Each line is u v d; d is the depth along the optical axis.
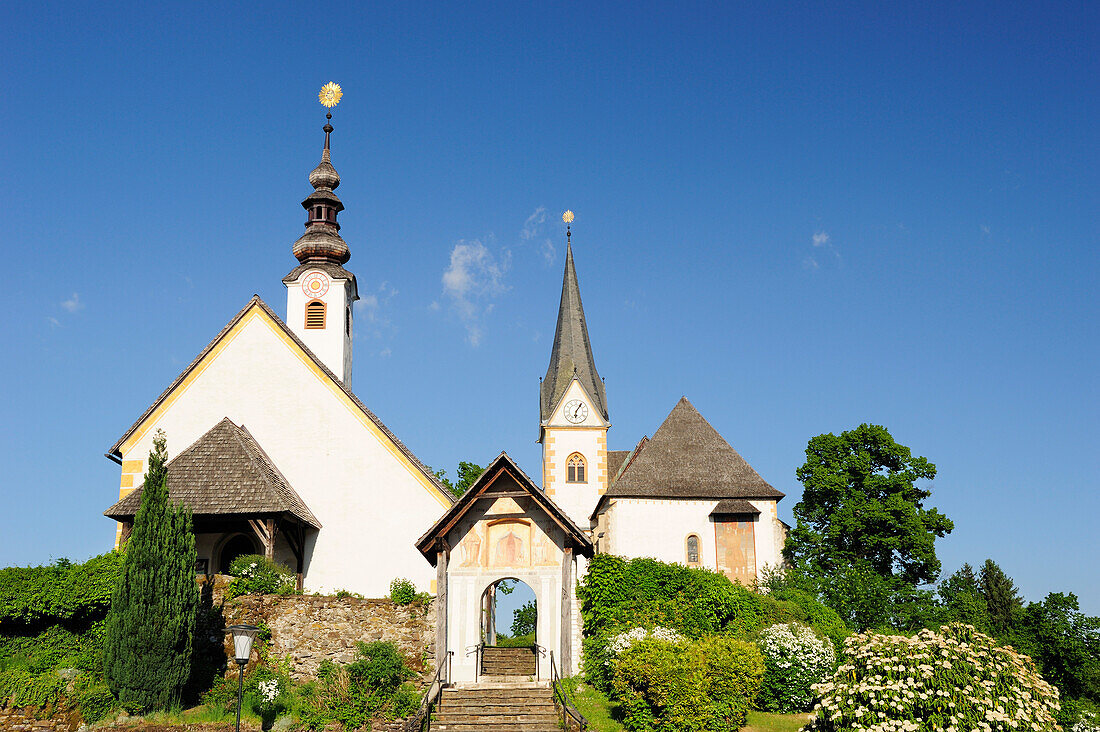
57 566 28.88
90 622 28.34
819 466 54.59
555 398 72.38
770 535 55.53
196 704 27.56
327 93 54.88
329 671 28.34
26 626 27.98
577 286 77.12
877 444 54.12
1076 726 27.92
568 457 71.12
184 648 27.12
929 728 18.44
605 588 31.73
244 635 23.73
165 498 27.95
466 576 30.16
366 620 30.45
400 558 37.03
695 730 24.45
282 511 33.62
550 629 29.69
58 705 25.95
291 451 38.25
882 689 18.92
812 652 29.31
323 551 37.16
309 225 51.88
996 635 41.75
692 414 59.97
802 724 26.91
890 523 51.78
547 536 30.38
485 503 30.72
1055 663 38.53
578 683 28.78
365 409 38.56
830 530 52.66
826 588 46.66
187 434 38.81
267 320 39.75
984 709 18.38
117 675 26.33
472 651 29.61
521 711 26.38
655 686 24.94
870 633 20.64
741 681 25.84
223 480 35.09
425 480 37.66
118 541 35.28
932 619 45.50
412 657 30.05
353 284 51.12
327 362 48.88
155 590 26.95
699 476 57.22
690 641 28.34
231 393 39.06
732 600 34.12
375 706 26.42
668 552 55.75
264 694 27.73
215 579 30.44
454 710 26.55
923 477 53.91
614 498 56.16
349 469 37.97
